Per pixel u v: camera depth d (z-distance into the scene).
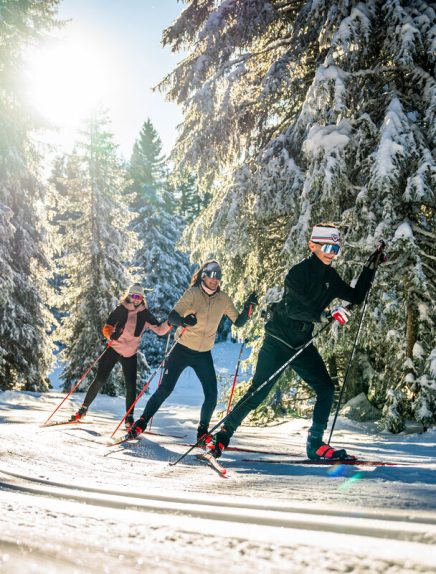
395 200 6.31
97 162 19.16
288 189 7.92
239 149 9.38
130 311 5.45
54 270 14.95
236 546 0.92
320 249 3.24
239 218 8.26
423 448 4.77
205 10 9.27
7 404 8.45
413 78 6.84
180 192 46.38
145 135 35.19
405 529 0.96
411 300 6.68
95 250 18.02
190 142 9.29
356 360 8.13
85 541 0.94
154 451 3.54
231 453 3.63
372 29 7.09
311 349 3.36
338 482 1.91
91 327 17.58
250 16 8.70
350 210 6.79
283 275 7.87
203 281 4.40
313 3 7.56
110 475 2.34
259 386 3.24
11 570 0.74
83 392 16.81
